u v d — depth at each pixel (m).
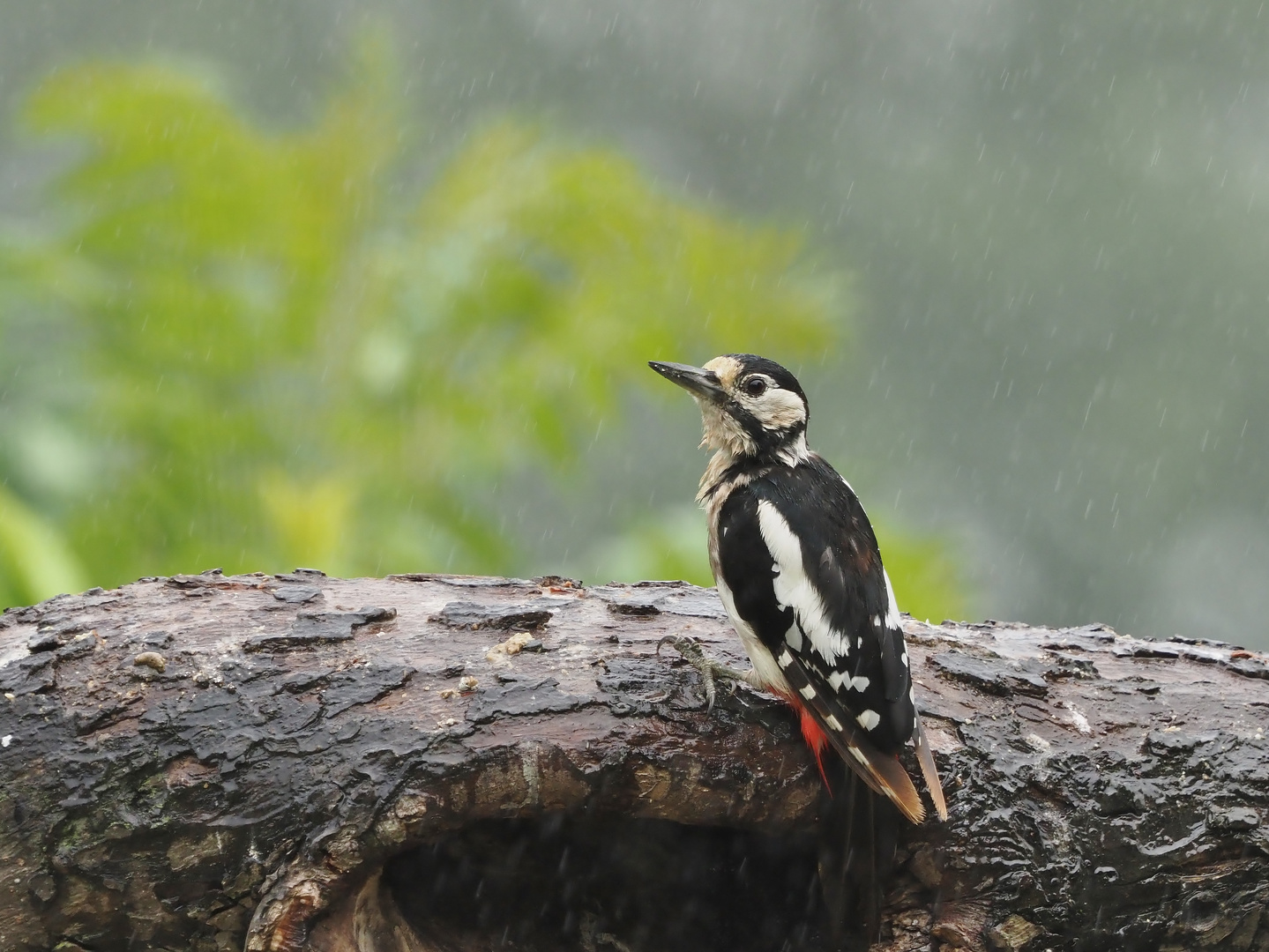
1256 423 26.50
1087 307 27.25
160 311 12.48
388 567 12.38
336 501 12.04
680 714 7.44
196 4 24.16
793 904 8.03
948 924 7.47
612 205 13.53
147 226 13.00
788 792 7.52
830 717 7.37
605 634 7.90
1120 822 7.51
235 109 13.26
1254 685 8.04
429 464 13.00
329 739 7.15
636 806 7.44
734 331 13.65
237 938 7.27
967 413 27.08
